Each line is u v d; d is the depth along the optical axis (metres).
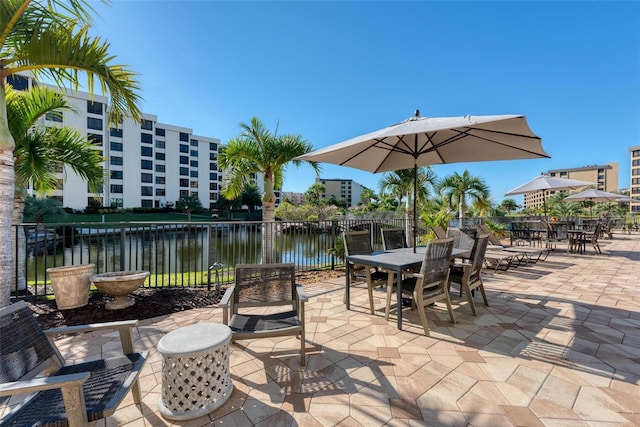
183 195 45.38
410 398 1.87
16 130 4.31
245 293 2.58
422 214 10.18
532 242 10.44
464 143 3.94
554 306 3.68
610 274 5.54
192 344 1.76
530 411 1.74
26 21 2.85
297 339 2.76
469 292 3.39
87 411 1.21
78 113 5.19
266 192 7.25
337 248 6.41
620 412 1.72
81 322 3.20
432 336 2.82
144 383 2.08
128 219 33.53
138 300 3.86
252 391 1.96
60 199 31.92
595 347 2.56
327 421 1.67
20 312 1.51
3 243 2.91
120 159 37.62
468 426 1.62
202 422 1.67
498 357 2.40
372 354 2.47
